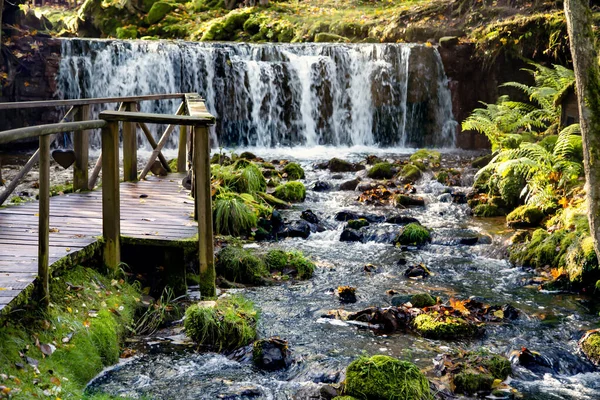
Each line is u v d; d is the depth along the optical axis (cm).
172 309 645
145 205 820
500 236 930
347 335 619
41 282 529
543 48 1747
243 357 568
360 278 789
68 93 1797
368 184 1230
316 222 1002
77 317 553
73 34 2475
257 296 717
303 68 1853
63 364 497
